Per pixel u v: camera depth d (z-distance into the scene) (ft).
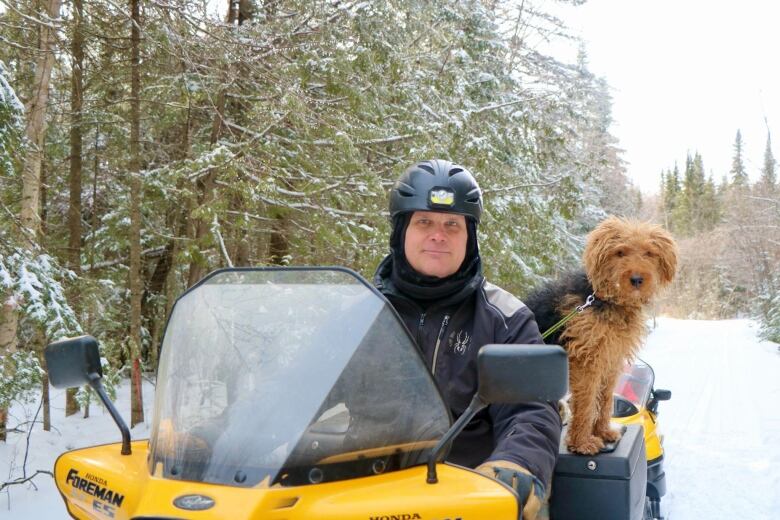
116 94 34.68
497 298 9.29
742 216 130.82
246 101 32.40
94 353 7.66
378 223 30.63
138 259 30.81
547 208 38.47
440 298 9.06
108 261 40.34
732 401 43.86
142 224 38.24
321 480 5.88
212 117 33.86
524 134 38.14
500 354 6.24
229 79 29.68
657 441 19.34
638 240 10.35
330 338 6.58
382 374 6.57
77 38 30.14
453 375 8.86
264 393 6.22
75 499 7.04
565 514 9.87
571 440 10.23
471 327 9.04
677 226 269.44
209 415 6.29
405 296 9.19
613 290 10.18
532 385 6.18
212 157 27.37
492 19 42.14
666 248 10.56
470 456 8.84
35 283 23.04
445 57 38.63
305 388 6.21
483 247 33.24
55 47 28.71
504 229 35.47
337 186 30.48
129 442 7.45
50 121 32.63
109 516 6.48
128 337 30.01
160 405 6.70
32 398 27.63
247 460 5.84
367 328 6.71
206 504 5.51
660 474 19.03
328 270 7.27
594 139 73.15
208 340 6.72
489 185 35.01
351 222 31.04
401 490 6.01
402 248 9.30
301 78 28.58
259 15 31.65
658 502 19.11
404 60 31.83
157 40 28.71
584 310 10.28
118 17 30.19
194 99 30.32
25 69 31.14
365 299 6.94
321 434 6.03
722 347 80.43
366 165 31.83
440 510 5.83
